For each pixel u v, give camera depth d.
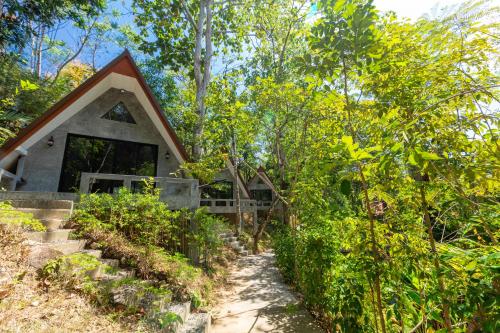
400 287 2.30
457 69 1.99
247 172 28.38
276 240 9.00
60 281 3.20
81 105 9.09
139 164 10.51
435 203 2.07
